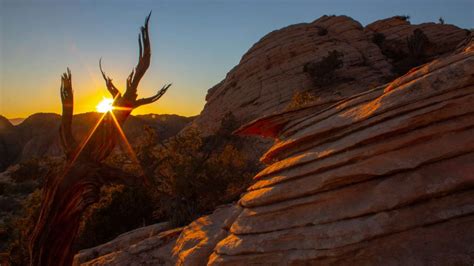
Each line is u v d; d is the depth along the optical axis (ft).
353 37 244.01
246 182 94.07
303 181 24.34
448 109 21.39
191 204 81.61
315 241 21.70
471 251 18.04
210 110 242.58
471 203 19.61
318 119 28.22
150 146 88.69
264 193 25.88
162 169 83.46
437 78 21.90
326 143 25.72
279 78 222.28
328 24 263.08
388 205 20.58
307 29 253.03
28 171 218.18
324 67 206.49
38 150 346.54
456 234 19.06
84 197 21.58
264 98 213.46
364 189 22.06
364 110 24.45
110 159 85.76
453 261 17.99
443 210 19.80
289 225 23.47
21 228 71.31
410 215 20.18
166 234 52.90
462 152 20.62
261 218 25.18
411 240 19.62
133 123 209.15
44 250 21.34
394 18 262.06
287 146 28.48
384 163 21.70
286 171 26.27
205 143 188.34
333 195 22.76
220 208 53.11
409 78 23.93
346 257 20.54
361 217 21.13
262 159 32.86
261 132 35.88
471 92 21.26
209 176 83.51
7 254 69.62
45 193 22.41
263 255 23.36
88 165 21.89
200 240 41.47
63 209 21.43
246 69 243.19
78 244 89.76
